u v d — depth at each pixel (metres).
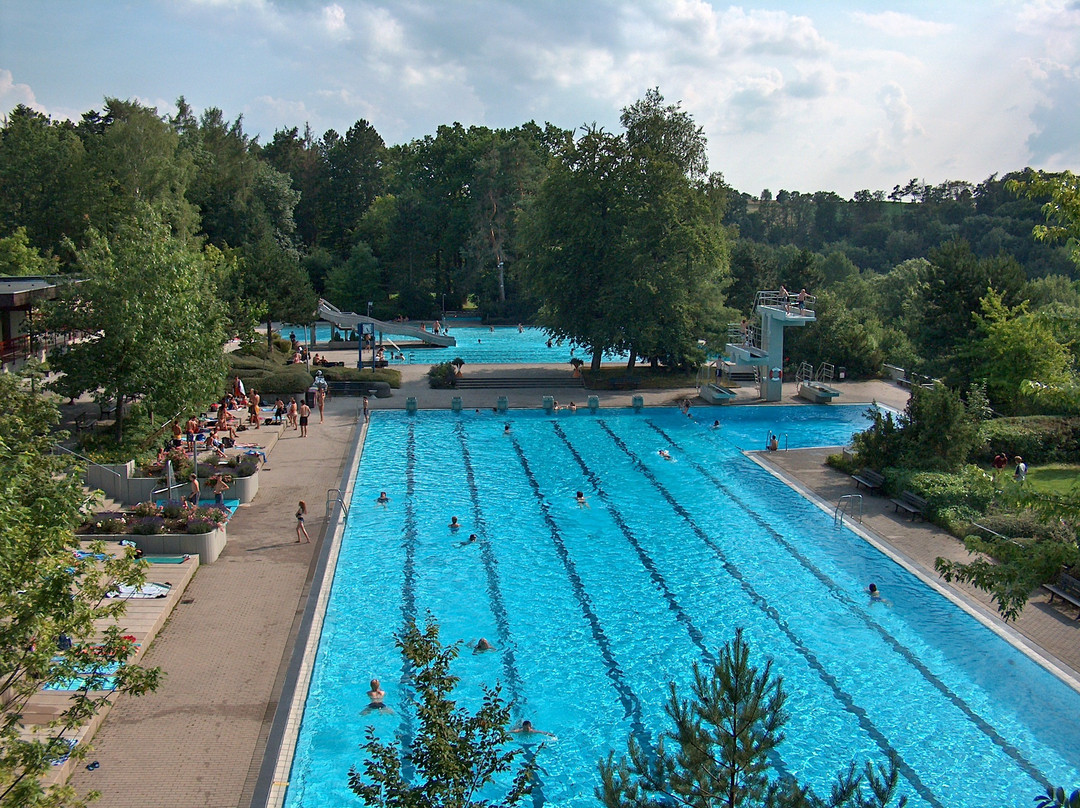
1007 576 13.60
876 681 19.28
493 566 25.66
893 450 33.66
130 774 15.21
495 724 11.04
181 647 19.94
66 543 13.17
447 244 94.31
